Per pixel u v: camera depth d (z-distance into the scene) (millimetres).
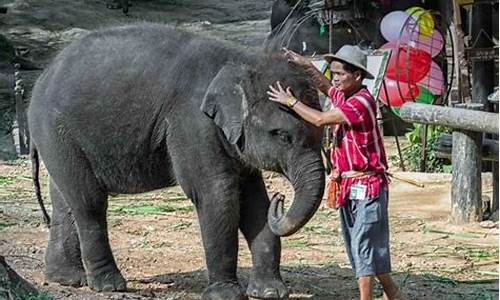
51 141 9344
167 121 8758
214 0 40781
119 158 9086
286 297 8789
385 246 7977
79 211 9344
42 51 32312
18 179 17047
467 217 13078
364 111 7762
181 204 14719
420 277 10242
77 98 9156
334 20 18844
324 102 11414
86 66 9219
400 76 17047
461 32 14836
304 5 20828
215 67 8672
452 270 10633
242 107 8188
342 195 7926
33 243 11852
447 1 18688
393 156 18469
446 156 14883
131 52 9055
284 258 11148
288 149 8102
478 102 14406
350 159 7859
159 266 10633
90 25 36031
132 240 12102
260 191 8938
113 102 8977
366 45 19359
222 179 8570
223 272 8664
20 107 20250
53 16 36719
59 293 9234
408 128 20453
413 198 14859
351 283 9906
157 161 8984
